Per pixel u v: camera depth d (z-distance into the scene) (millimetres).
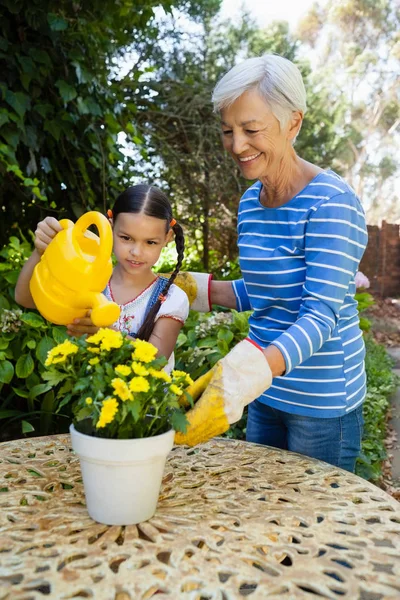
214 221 5230
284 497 912
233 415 879
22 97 2066
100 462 766
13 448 1133
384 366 4516
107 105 2582
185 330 2111
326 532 789
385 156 18672
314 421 1209
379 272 9492
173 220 1245
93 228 2512
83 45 2350
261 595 630
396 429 3238
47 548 723
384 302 9133
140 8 2609
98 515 800
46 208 2379
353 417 1235
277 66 1044
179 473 1023
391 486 2418
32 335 1741
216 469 1044
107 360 824
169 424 841
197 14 5418
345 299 1190
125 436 789
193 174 4984
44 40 2199
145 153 3326
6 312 1710
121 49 4492
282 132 1083
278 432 1376
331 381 1181
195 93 4883
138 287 1287
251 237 1245
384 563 711
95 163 2432
